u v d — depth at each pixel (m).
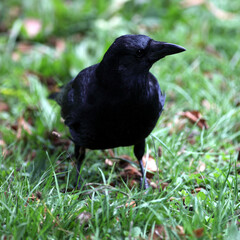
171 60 14.07
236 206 7.45
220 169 8.70
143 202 7.52
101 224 6.89
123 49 7.46
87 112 7.89
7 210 7.14
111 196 8.03
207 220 7.10
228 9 16.94
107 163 9.70
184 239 6.53
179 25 16.05
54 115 11.45
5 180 8.34
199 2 16.11
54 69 14.41
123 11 17.20
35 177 8.73
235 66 13.76
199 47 15.06
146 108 7.78
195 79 13.17
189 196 7.66
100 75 7.70
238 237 6.49
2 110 12.77
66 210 7.29
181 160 9.52
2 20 17.62
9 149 10.45
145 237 6.82
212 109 11.55
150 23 16.58
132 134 8.07
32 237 6.66
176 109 11.79
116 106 7.66
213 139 10.41
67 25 16.80
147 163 9.38
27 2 17.22
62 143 10.60
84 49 15.15
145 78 7.65
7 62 14.70
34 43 16.25
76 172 9.05
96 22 16.25
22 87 13.59
